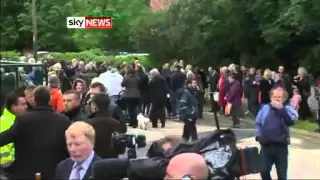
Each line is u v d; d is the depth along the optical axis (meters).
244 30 28.67
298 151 13.95
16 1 62.06
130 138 6.12
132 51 46.62
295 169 11.48
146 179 4.77
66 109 7.55
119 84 17.88
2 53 51.59
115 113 8.27
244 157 5.35
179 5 33.38
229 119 20.92
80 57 44.12
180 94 14.34
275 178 9.89
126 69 18.27
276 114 8.76
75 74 22.73
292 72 27.19
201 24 29.81
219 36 29.88
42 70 10.30
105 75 17.92
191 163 4.73
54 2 58.41
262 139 8.76
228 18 28.72
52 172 6.04
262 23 25.94
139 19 38.00
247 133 9.17
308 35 24.58
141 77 19.02
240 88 18.86
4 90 7.97
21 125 6.08
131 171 4.76
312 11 21.27
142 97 19.05
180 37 33.00
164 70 23.03
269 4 25.17
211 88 24.92
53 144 6.08
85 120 6.92
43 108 6.21
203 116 22.19
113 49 46.78
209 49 31.00
